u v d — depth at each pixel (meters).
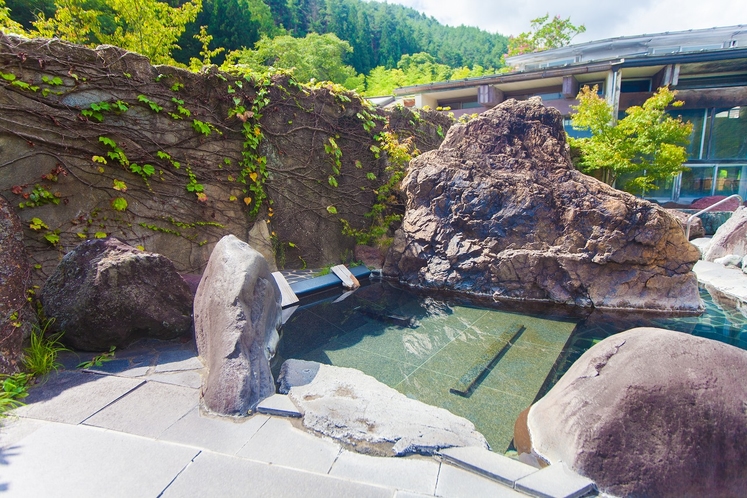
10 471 1.80
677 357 1.88
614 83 12.85
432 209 6.14
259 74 5.88
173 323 3.41
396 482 1.78
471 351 3.76
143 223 4.83
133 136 4.66
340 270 6.18
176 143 5.05
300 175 6.34
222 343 2.62
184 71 5.02
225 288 2.88
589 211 5.18
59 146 4.14
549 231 5.43
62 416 2.26
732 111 13.30
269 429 2.18
